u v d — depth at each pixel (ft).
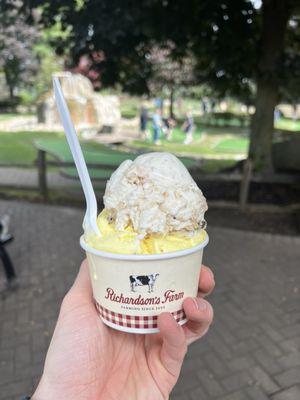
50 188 5.24
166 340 0.79
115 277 0.76
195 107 24.63
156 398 0.88
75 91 13.02
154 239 0.74
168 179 0.77
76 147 0.77
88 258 0.82
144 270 0.74
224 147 9.93
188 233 0.77
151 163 0.79
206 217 4.00
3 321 2.24
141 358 0.93
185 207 0.76
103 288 0.79
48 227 3.72
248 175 4.22
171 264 0.74
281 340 2.08
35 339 2.08
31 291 2.55
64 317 0.89
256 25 5.01
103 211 0.84
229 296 2.48
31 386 1.78
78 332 0.86
